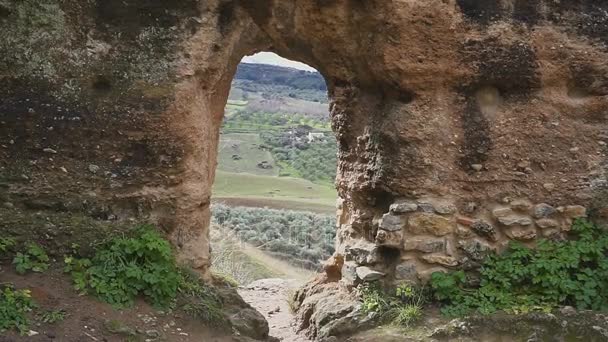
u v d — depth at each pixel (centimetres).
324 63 593
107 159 514
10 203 502
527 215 557
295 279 899
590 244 544
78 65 508
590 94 563
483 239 553
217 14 533
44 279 478
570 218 557
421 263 547
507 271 538
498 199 555
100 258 497
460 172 554
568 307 509
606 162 561
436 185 550
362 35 557
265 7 550
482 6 547
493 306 520
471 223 551
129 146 516
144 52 515
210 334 493
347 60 579
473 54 545
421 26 535
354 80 588
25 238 495
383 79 554
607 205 557
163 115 516
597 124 562
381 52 540
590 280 527
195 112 529
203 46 526
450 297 534
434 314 527
